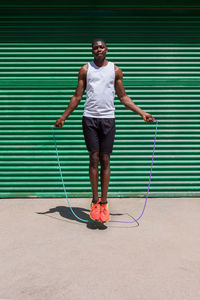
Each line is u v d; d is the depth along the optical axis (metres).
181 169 4.15
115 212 3.59
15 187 4.12
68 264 2.41
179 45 4.00
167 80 4.05
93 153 3.19
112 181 4.12
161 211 3.62
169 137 4.11
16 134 4.07
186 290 2.09
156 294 2.04
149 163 4.12
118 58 3.99
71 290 2.08
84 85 3.16
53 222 3.27
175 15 3.94
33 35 3.91
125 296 2.02
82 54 3.97
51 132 4.07
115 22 3.92
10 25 3.89
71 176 4.11
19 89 4.01
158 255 2.56
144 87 4.05
